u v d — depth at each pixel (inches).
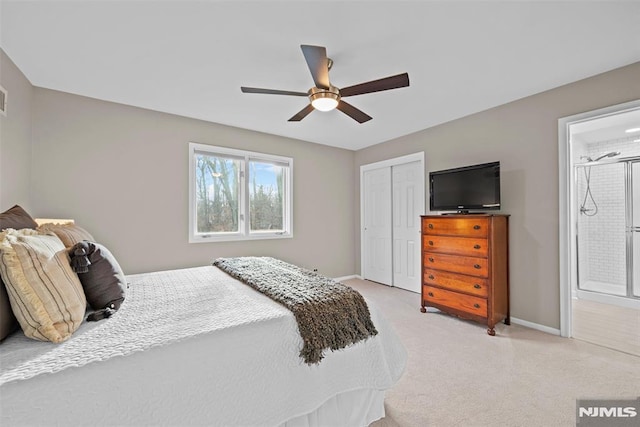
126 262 115.3
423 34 72.0
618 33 71.7
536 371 78.0
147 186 120.1
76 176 105.3
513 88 103.0
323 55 62.0
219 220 142.6
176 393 37.6
